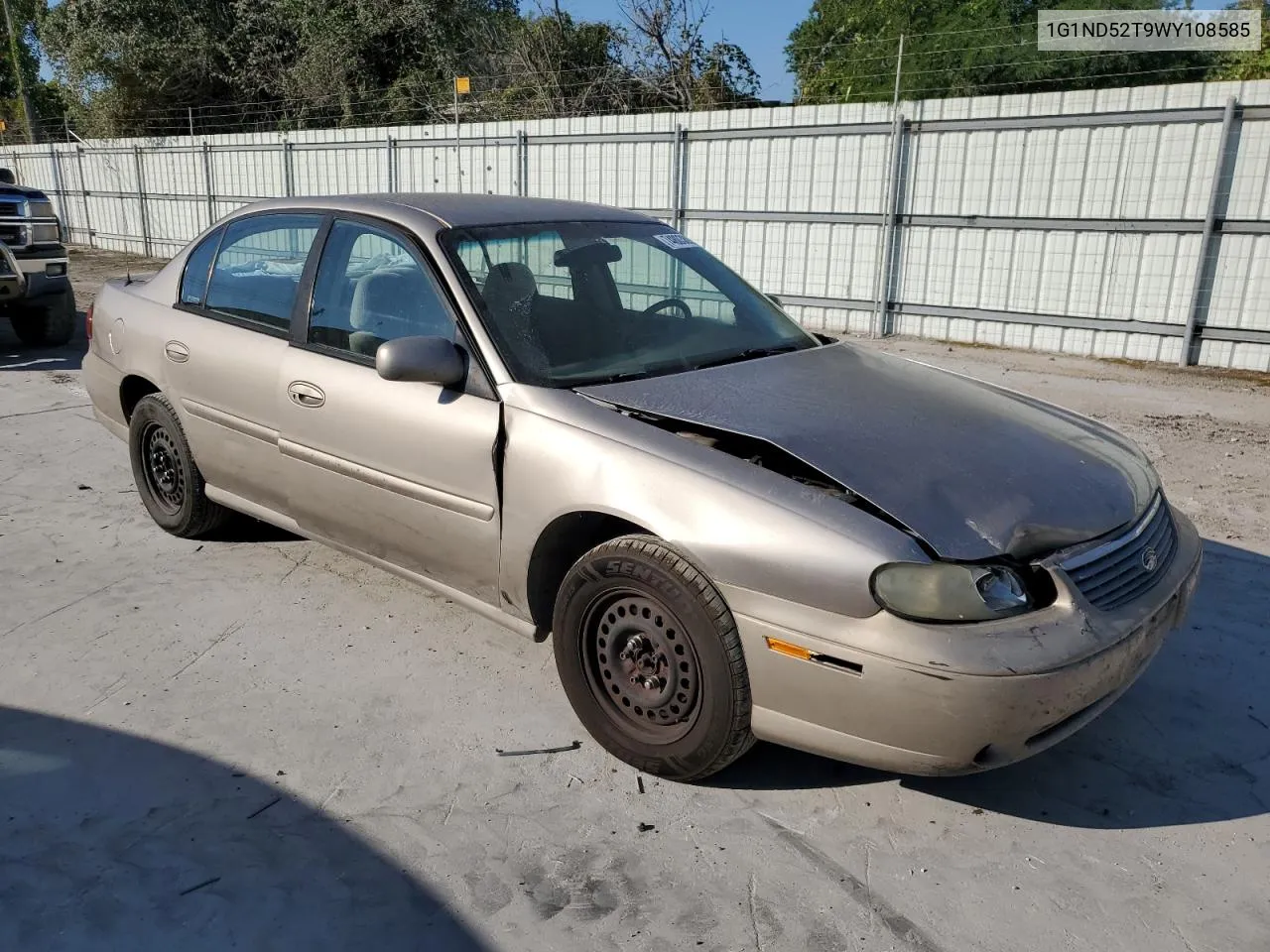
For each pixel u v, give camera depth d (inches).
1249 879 104.0
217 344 165.6
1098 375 381.7
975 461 114.6
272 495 161.8
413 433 134.3
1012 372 386.3
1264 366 384.8
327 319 150.7
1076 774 121.6
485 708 134.0
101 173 874.1
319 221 156.6
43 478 227.8
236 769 119.6
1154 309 401.1
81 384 327.9
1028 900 100.5
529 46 901.2
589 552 118.0
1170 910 99.3
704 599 107.7
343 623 157.8
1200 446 273.9
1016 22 688.4
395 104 991.0
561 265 146.9
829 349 154.6
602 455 116.2
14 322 397.1
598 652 121.2
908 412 126.7
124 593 167.0
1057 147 406.6
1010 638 97.7
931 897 100.7
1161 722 132.6
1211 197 376.2
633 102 839.7
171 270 186.7
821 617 101.3
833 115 455.8
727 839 109.0
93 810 111.5
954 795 117.3
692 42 822.5
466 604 137.6
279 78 1085.8
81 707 132.3
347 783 117.3
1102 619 103.6
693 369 136.3
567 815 112.4
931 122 433.7
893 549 99.7
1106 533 110.2
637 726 119.3
